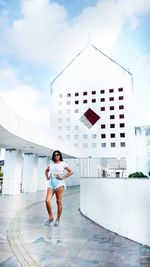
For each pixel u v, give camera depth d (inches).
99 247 144.9
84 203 277.1
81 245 149.0
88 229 195.9
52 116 1814.7
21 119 513.7
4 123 416.5
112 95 1711.4
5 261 121.6
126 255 130.0
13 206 361.1
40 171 898.1
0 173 807.7
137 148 1624.0
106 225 199.3
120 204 178.7
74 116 1763.0
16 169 669.9
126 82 1697.8
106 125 1691.7
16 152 675.4
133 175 280.1
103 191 208.4
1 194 651.5
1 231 189.0
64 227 204.4
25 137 537.6
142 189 156.4
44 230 192.2
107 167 1785.2
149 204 149.1
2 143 601.6
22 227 204.4
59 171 216.8
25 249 141.3
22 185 784.3
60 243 153.9
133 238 160.9
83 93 1770.4
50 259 123.6
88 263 117.6
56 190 215.2
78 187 1083.9
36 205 376.8
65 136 1759.4
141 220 154.9
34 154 802.2
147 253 133.5
